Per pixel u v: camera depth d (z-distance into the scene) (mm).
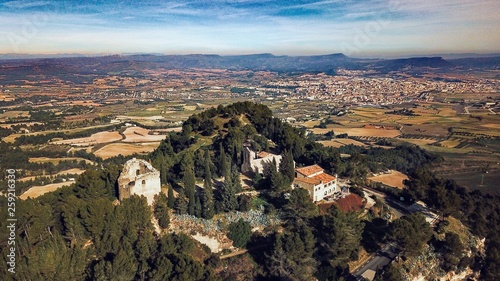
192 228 98875
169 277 76625
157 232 96438
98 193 100625
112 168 111438
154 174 101562
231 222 103062
